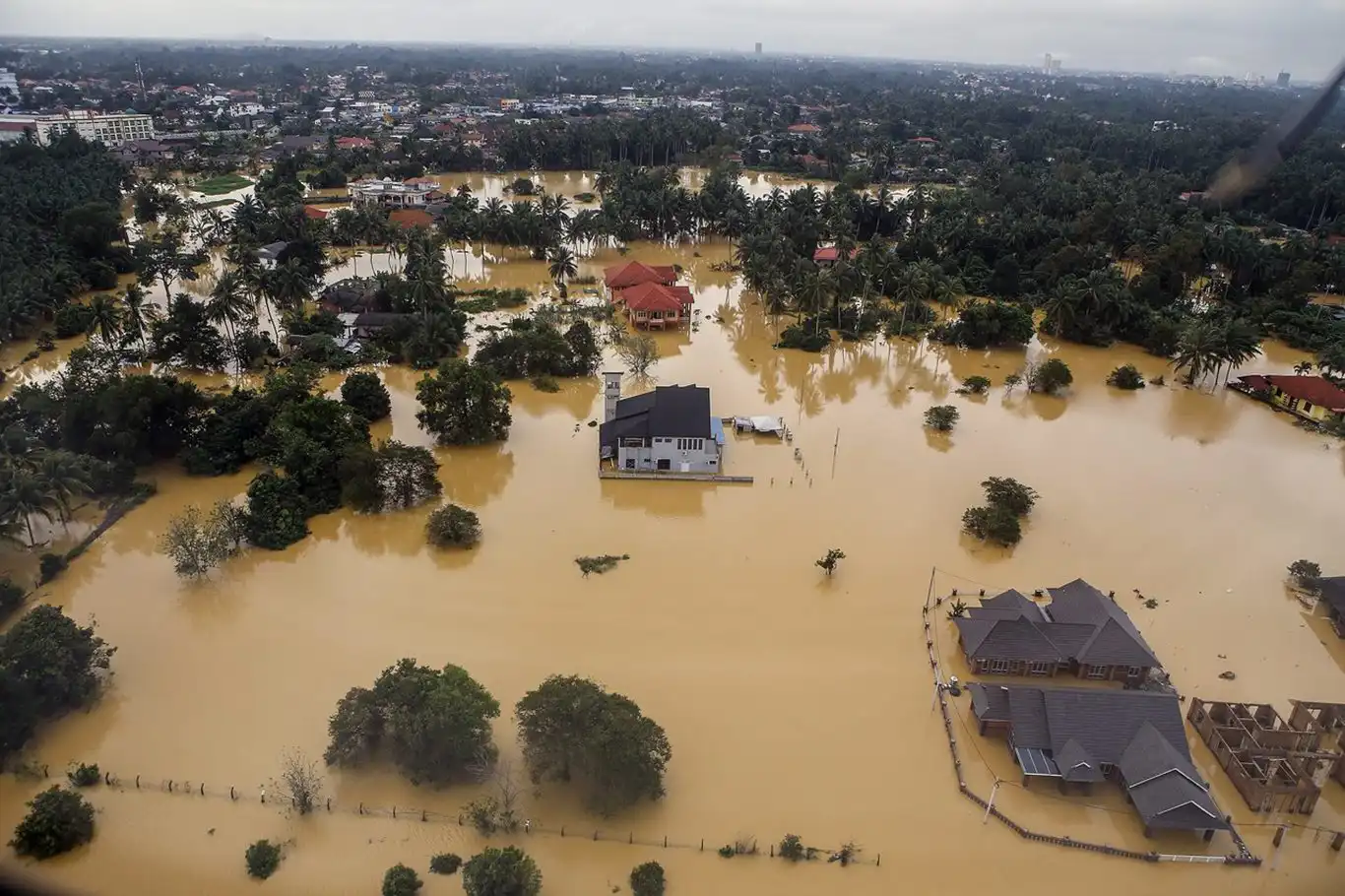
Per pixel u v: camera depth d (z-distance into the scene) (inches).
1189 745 2160.4
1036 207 7559.1
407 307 4955.7
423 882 1731.1
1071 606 2518.5
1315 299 6117.1
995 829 1914.4
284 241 5876.0
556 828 1872.5
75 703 2149.4
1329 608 2689.5
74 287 5157.5
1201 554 2997.0
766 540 2994.6
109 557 2819.9
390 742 2025.1
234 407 3501.5
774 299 5147.6
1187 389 4515.3
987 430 3932.1
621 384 4313.5
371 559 2829.7
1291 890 1790.1
